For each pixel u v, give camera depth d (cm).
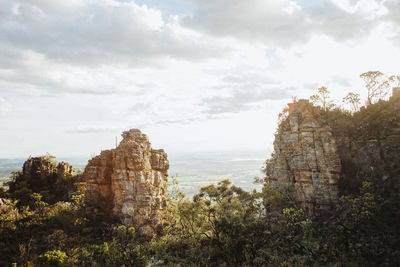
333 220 6384
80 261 5656
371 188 6228
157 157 9150
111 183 8525
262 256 5650
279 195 6975
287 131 7962
